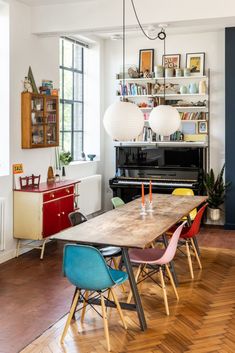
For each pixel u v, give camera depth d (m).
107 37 8.16
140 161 7.78
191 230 4.96
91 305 3.79
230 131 7.36
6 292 4.50
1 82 5.64
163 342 3.40
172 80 7.86
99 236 3.63
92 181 7.83
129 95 8.01
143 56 8.05
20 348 3.33
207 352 3.23
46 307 4.11
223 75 7.61
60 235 3.68
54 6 5.84
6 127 5.64
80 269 3.32
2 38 5.61
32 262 5.57
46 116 6.16
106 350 3.29
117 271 3.67
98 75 8.23
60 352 3.26
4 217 5.53
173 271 4.72
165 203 5.28
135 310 3.65
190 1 5.16
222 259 5.72
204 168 7.63
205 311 4.02
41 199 5.64
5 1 5.49
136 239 3.53
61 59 7.56
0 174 5.71
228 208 7.48
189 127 7.75
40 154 6.35
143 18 5.36
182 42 7.79
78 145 8.23
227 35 7.23
